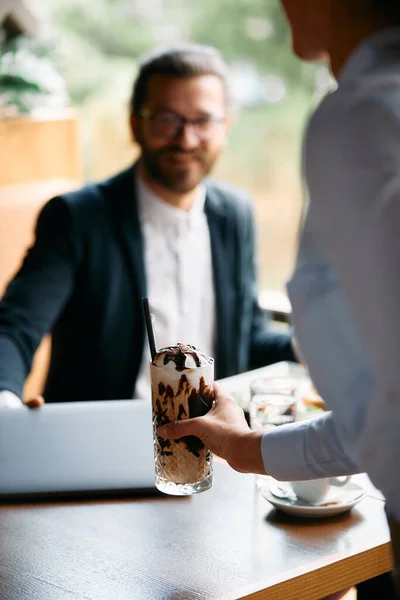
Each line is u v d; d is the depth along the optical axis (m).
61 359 2.22
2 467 1.43
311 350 0.94
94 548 1.22
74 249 2.14
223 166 4.86
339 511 1.30
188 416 1.21
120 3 5.23
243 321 2.32
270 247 4.75
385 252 0.79
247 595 1.09
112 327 2.17
